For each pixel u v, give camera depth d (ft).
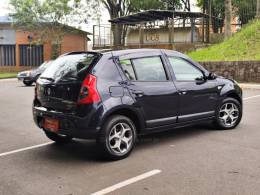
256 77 63.00
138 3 120.88
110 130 20.44
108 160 20.74
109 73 20.94
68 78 20.90
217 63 67.21
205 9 115.75
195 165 19.60
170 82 23.50
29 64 133.39
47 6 115.34
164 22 99.14
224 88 26.58
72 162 20.62
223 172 18.49
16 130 29.53
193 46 88.48
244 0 103.09
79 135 20.12
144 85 22.09
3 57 132.26
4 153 22.76
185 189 16.49
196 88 24.67
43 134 27.78
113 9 126.11
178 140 24.67
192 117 24.63
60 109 20.98
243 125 28.89
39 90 22.58
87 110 19.89
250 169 18.85
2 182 17.78
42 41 121.39
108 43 109.81
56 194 16.24
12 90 67.00
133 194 16.08
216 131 26.91
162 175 18.24
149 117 22.33
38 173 18.94
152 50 23.50
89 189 16.72
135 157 21.20
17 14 116.06
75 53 22.65
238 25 107.86
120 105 20.68
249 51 69.92
